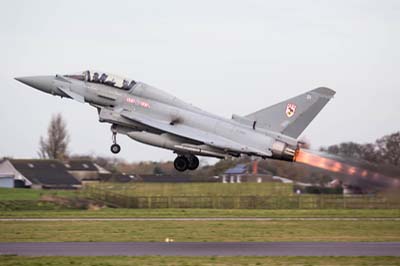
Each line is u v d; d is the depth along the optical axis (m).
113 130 144.00
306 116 140.00
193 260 98.19
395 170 151.88
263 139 139.25
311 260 99.19
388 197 152.50
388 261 98.62
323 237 131.88
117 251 109.50
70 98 145.38
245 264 95.00
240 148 136.75
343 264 95.81
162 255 104.56
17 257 100.62
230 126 140.88
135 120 140.00
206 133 140.38
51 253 107.12
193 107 144.12
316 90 139.75
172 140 139.38
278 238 129.75
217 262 96.62
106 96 144.25
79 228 147.62
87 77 146.12
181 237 130.25
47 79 147.62
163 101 143.75
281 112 140.75
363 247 116.00
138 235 133.38
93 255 104.62
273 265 94.31
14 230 143.12
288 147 139.12
